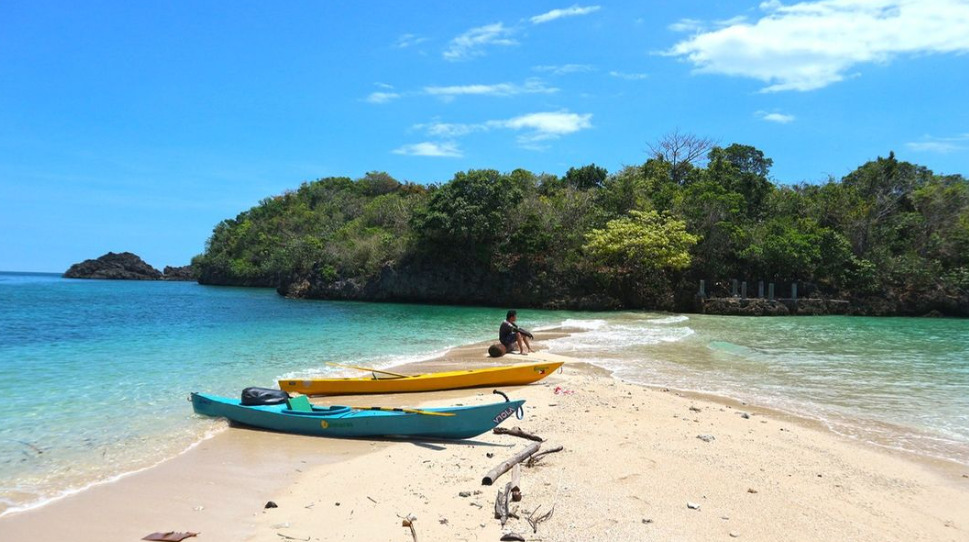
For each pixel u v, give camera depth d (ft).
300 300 175.52
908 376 51.29
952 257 154.30
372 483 23.67
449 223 157.79
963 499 23.39
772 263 150.61
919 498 23.38
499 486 23.25
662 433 30.96
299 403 32.55
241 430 31.81
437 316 116.98
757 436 31.22
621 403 37.86
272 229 288.92
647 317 121.90
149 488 23.17
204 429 31.81
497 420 29.04
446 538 18.43
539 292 154.30
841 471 26.21
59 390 41.09
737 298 142.41
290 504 21.52
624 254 150.82
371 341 72.08
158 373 48.03
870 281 148.56
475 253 161.27
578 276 154.10
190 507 21.26
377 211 222.28
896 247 159.84
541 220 165.27
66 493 22.57
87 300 157.28
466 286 163.22
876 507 22.22
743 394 43.24
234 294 208.64
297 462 26.53
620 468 25.32
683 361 58.18
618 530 19.16
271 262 244.42
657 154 222.28
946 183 182.39
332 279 184.96
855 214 163.22
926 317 141.59
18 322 92.02
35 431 30.99
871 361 60.13
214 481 24.02
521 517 20.04
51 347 63.10
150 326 87.92
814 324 112.88
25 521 19.93
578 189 201.36
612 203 173.06
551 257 158.20
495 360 56.70
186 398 39.11
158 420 33.47
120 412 35.17
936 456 29.07
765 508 21.54
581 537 18.58
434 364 54.29
